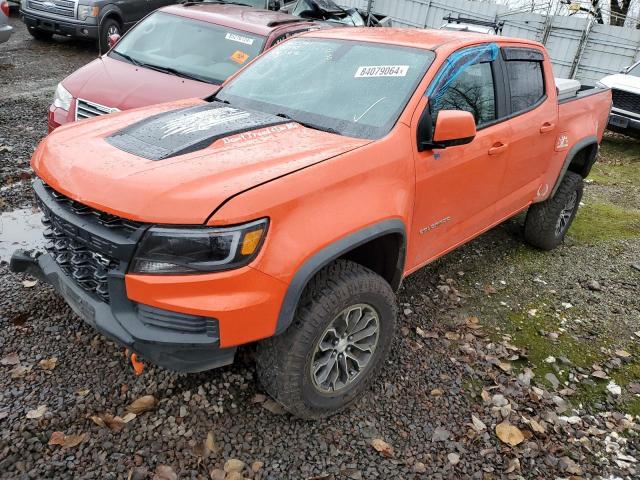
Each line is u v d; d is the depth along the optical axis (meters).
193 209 2.21
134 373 3.02
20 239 4.23
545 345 3.82
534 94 4.28
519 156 4.05
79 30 10.44
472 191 3.65
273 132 2.94
